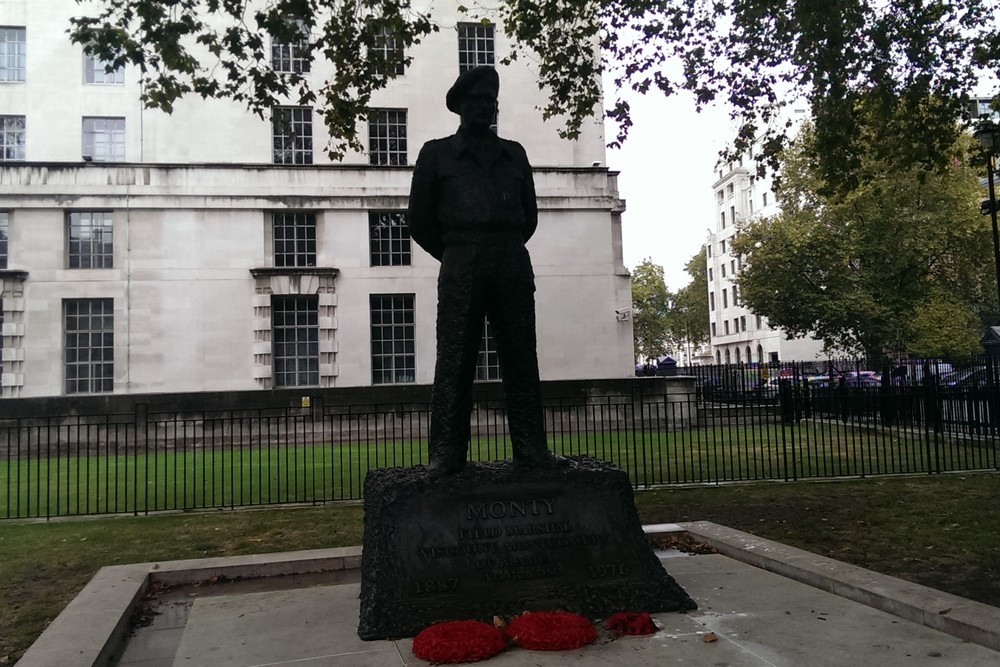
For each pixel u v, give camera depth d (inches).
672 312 3144.7
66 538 350.0
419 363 992.9
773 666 162.7
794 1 418.0
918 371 997.8
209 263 954.1
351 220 991.6
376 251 1011.3
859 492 424.5
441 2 1051.9
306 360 984.9
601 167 1048.8
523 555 203.9
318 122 1010.7
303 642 186.4
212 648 183.0
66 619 203.9
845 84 442.9
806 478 482.6
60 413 810.2
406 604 191.8
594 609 198.4
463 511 206.1
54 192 926.4
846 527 332.2
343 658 173.8
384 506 204.5
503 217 223.1
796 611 201.9
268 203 970.1
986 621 177.5
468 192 222.1
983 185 1316.4
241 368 949.8
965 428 679.7
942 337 1077.8
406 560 197.8
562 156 1061.8
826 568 232.2
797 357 2354.8
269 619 206.4
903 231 1091.9
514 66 1063.0
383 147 1033.5
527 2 440.1
